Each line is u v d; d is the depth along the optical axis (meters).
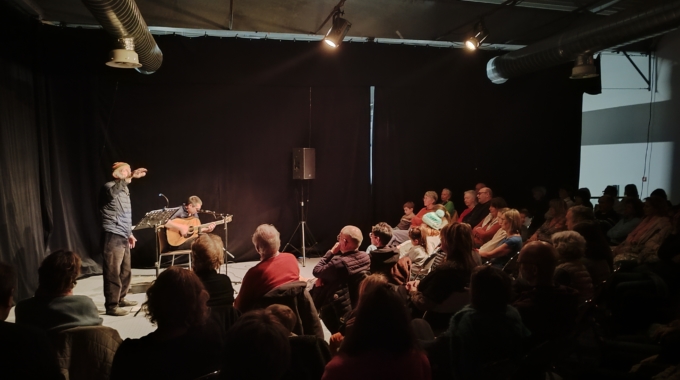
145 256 6.30
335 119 6.93
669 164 7.46
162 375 1.56
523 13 6.12
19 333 1.53
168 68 6.14
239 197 6.64
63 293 2.03
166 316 1.60
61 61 5.66
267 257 2.75
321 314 3.02
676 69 7.34
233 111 6.54
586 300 2.69
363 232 7.15
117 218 4.27
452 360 1.92
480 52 7.23
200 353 1.61
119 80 6.06
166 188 6.37
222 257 2.54
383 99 7.07
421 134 7.29
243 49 6.34
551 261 2.21
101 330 1.92
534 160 7.72
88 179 5.93
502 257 3.96
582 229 3.26
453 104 7.37
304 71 6.57
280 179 6.79
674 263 3.46
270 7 5.55
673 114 7.41
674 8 4.46
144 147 6.25
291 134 6.78
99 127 6.03
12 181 4.49
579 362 2.54
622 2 5.94
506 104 7.55
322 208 7.00
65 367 1.88
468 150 7.49
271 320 1.30
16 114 4.68
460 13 5.98
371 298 1.42
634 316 3.00
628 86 8.12
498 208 4.99
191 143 6.43
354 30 6.03
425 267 3.76
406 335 1.38
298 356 1.70
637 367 2.12
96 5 3.48
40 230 5.19
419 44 7.00
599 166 8.69
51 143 5.49
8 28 4.56
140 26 4.29
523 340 1.98
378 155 7.13
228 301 2.44
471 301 1.98
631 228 5.07
